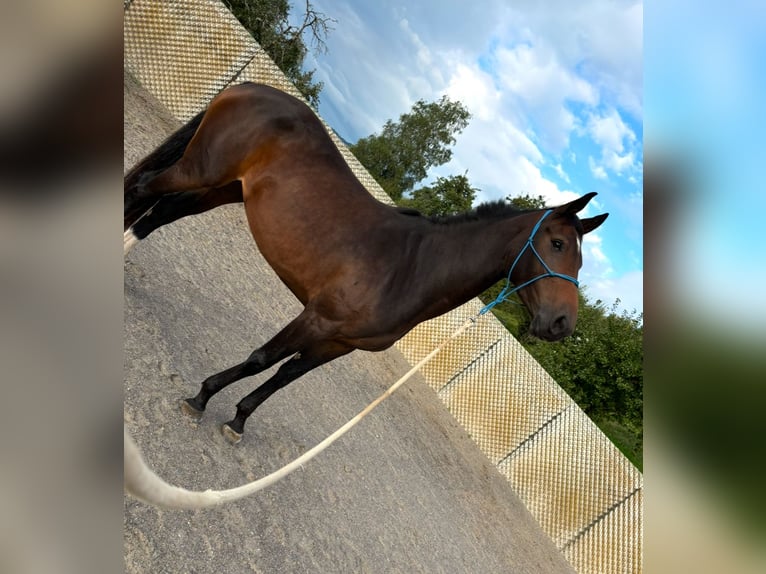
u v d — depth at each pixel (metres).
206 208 3.58
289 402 4.45
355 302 2.87
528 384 9.05
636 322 13.34
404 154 27.67
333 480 3.95
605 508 8.20
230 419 3.32
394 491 4.80
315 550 3.06
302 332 2.94
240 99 3.14
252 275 6.03
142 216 3.41
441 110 28.00
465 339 9.39
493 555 5.62
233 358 4.00
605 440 8.42
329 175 3.10
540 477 8.73
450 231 3.00
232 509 2.74
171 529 2.27
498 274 2.93
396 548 3.96
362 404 6.02
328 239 2.92
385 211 3.11
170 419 2.83
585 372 12.88
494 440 9.11
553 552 7.77
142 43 7.83
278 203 3.02
